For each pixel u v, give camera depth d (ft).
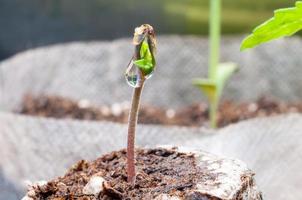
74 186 0.44
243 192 0.42
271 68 1.42
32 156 0.84
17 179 0.83
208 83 0.97
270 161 0.75
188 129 0.80
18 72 1.26
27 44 1.66
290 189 0.73
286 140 0.76
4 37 1.66
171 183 0.43
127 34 1.79
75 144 0.84
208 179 0.43
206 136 0.79
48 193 0.44
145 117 1.25
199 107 1.32
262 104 1.31
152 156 0.47
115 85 1.36
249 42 0.43
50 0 1.71
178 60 1.42
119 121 1.18
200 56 1.43
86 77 1.34
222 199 0.41
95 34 1.76
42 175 0.83
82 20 1.75
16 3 1.67
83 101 1.28
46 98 1.25
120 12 1.83
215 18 0.99
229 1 1.86
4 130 0.85
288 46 1.42
